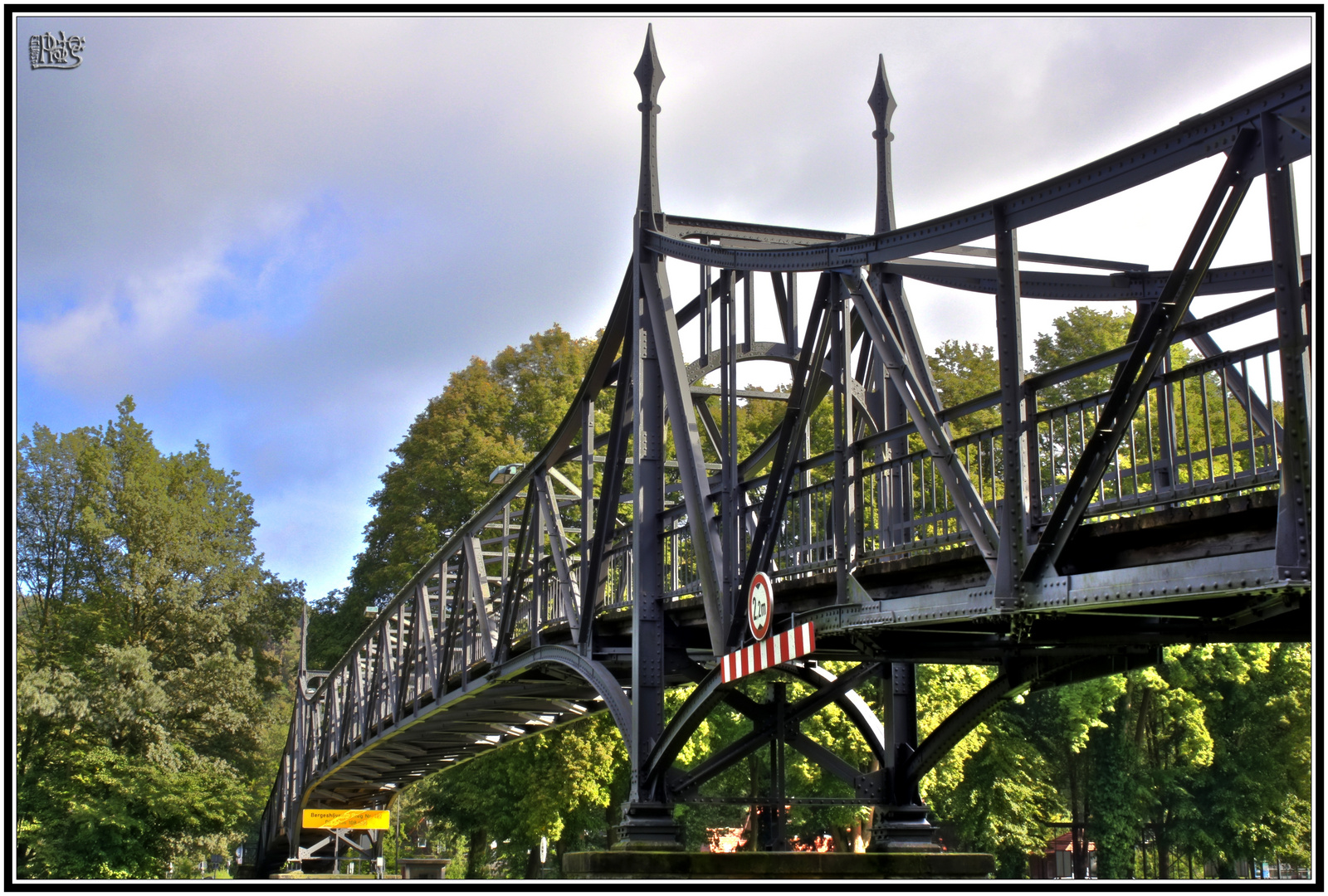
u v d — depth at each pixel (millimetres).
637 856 12875
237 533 50188
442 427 42562
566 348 44094
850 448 11320
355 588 44781
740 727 34000
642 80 15812
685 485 14039
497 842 39156
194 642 45188
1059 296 13656
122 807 38906
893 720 14758
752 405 43250
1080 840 37469
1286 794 35531
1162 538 7895
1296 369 6652
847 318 11672
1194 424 30703
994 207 9125
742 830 35219
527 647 19828
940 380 42469
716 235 15688
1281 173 6891
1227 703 37000
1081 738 33344
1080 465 8094
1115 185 8125
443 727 26547
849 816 33781
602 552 16047
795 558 12477
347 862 41281
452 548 23938
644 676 14430
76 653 42500
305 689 42906
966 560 9570
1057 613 9141
